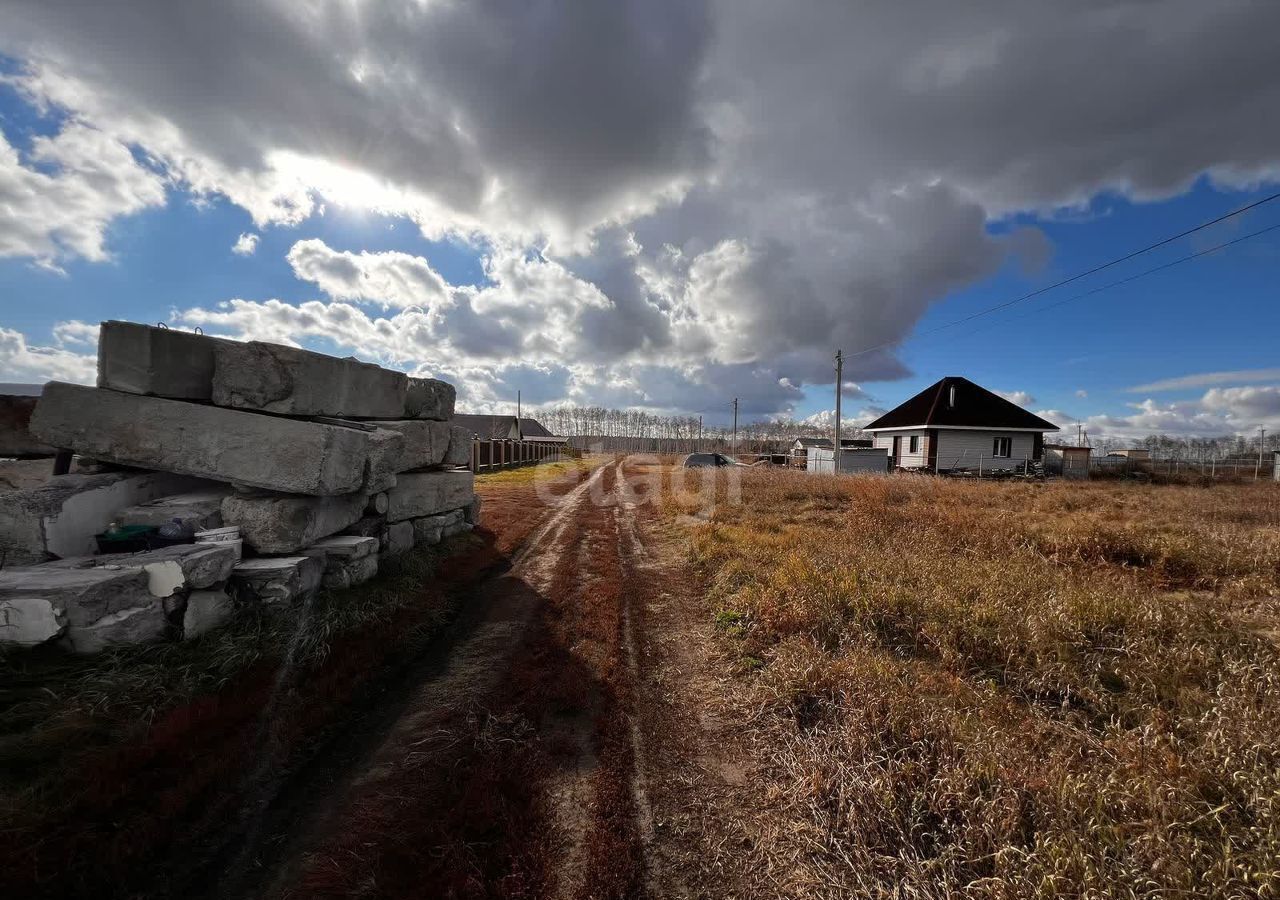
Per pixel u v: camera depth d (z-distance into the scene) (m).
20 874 1.91
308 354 5.40
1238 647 3.82
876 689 3.23
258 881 2.05
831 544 7.14
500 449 25.83
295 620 4.28
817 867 2.24
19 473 5.30
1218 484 17.89
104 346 4.65
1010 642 3.98
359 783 2.68
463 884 2.05
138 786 2.43
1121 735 2.84
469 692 3.71
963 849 2.12
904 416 27.48
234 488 5.07
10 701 2.82
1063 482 17.94
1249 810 2.23
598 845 2.32
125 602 3.48
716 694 3.79
